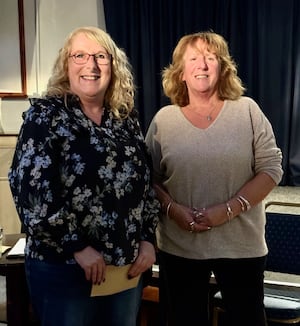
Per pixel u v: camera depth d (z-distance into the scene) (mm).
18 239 2244
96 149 1348
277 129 3479
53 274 1355
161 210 1698
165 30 3586
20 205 1311
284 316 2041
